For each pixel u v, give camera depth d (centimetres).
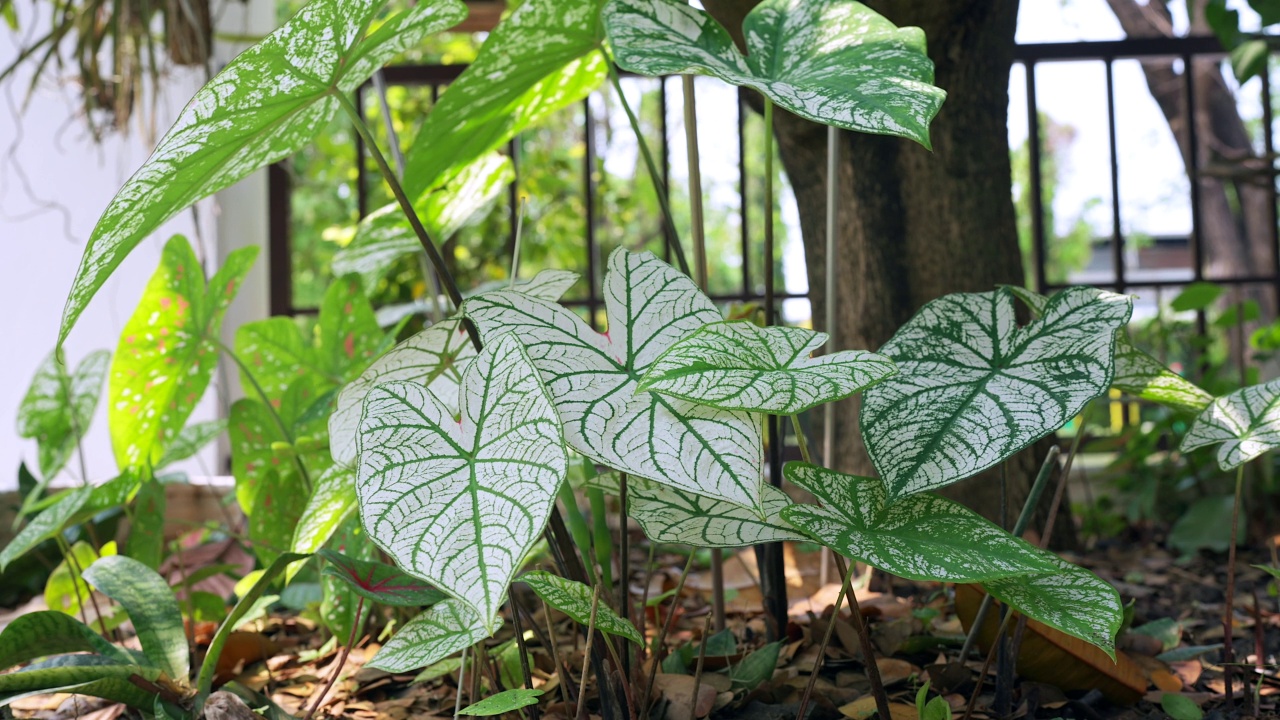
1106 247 1969
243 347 271
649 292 156
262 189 454
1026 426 147
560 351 150
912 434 150
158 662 182
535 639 220
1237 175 430
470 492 135
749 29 167
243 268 245
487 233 761
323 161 1020
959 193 279
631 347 152
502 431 140
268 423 248
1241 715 186
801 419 295
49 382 266
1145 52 433
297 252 1285
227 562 304
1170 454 397
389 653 155
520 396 141
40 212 482
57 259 486
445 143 206
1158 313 491
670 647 216
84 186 488
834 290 222
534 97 211
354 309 274
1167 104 1148
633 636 149
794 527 144
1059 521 330
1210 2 382
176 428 251
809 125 284
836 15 164
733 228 1573
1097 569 305
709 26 164
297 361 277
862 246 285
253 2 482
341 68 156
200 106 146
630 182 1397
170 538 364
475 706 149
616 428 142
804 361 145
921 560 140
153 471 230
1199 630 238
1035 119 434
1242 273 1170
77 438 256
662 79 431
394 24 157
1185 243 1852
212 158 157
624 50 153
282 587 260
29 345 484
